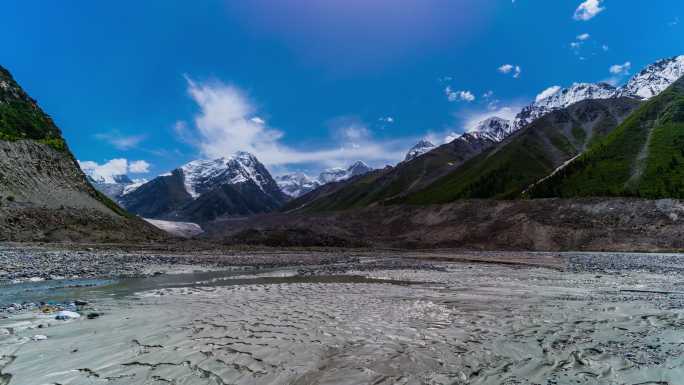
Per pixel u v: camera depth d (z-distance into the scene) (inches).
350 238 3988.7
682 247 2486.5
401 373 294.4
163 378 277.6
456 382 276.5
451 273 1151.6
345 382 274.2
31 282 855.7
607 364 315.9
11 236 1940.2
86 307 560.7
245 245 2987.2
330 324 460.4
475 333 420.5
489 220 3914.9
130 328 429.4
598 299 662.5
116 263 1283.2
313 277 1032.2
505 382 276.8
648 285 871.1
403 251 2883.9
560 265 1482.5
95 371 290.5
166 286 831.7
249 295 695.1
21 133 2807.6
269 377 282.7
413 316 510.3
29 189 2358.5
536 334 415.2
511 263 1603.1
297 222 6712.6
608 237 2874.0
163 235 3063.5
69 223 2333.9
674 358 329.1
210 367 303.1
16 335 390.9
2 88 3100.4
